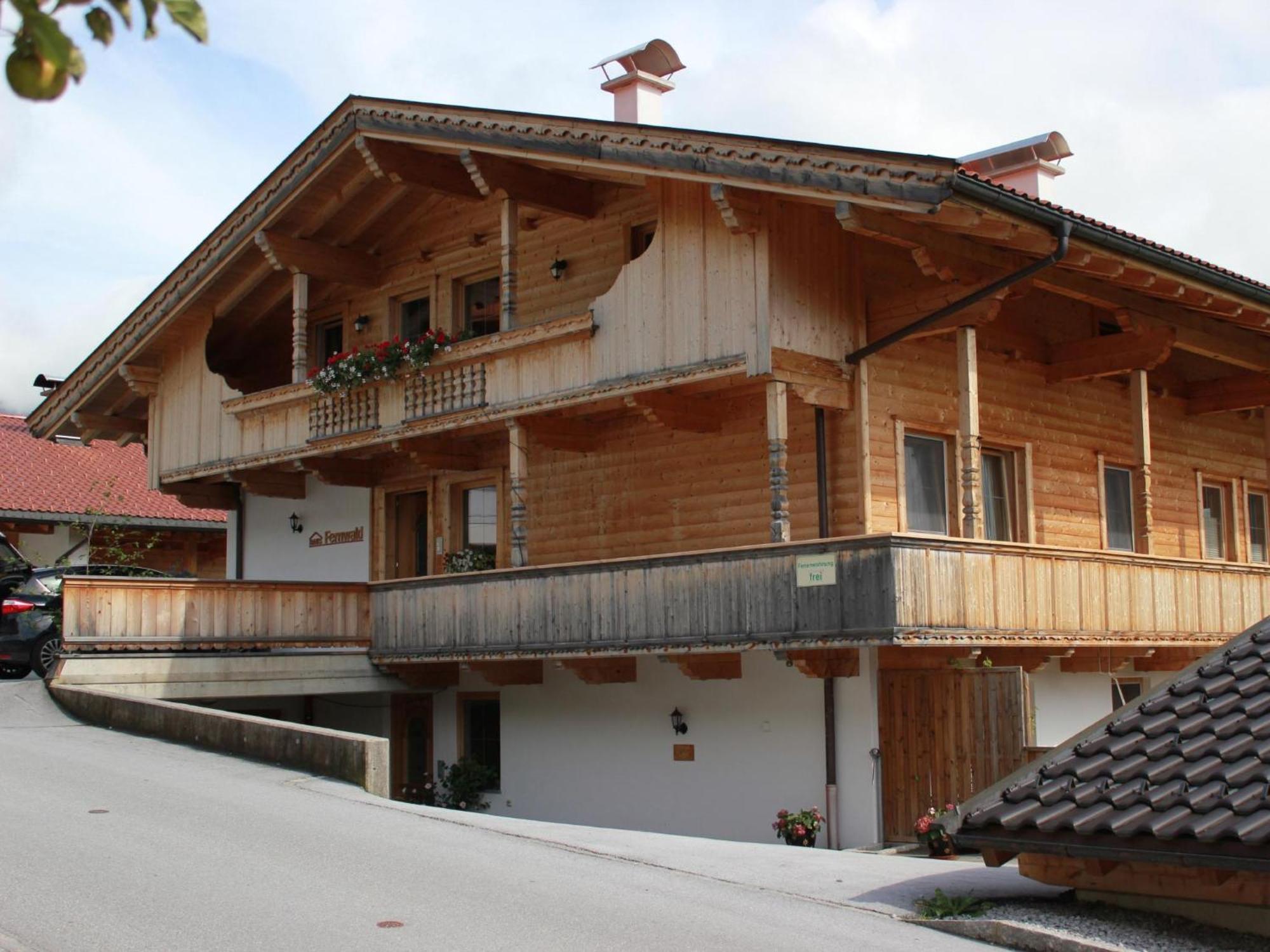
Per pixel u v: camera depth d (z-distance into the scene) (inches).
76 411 992.2
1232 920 323.0
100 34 111.9
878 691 607.2
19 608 784.9
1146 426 707.4
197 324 933.8
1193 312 709.9
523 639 697.6
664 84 799.7
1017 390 738.8
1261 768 312.7
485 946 309.0
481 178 701.3
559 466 788.0
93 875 358.9
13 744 589.6
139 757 564.4
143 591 713.6
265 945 302.8
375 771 518.9
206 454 921.5
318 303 924.6
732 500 701.3
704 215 628.1
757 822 653.9
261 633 750.5
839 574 562.9
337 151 767.7
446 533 853.8
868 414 641.0
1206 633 709.3
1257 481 939.3
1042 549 611.8
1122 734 350.0
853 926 343.0
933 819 501.4
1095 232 563.8
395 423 780.6
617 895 365.7
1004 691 562.6
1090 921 334.0
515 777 773.9
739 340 609.0
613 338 663.8
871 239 646.5
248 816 451.8
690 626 618.8
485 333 814.5
